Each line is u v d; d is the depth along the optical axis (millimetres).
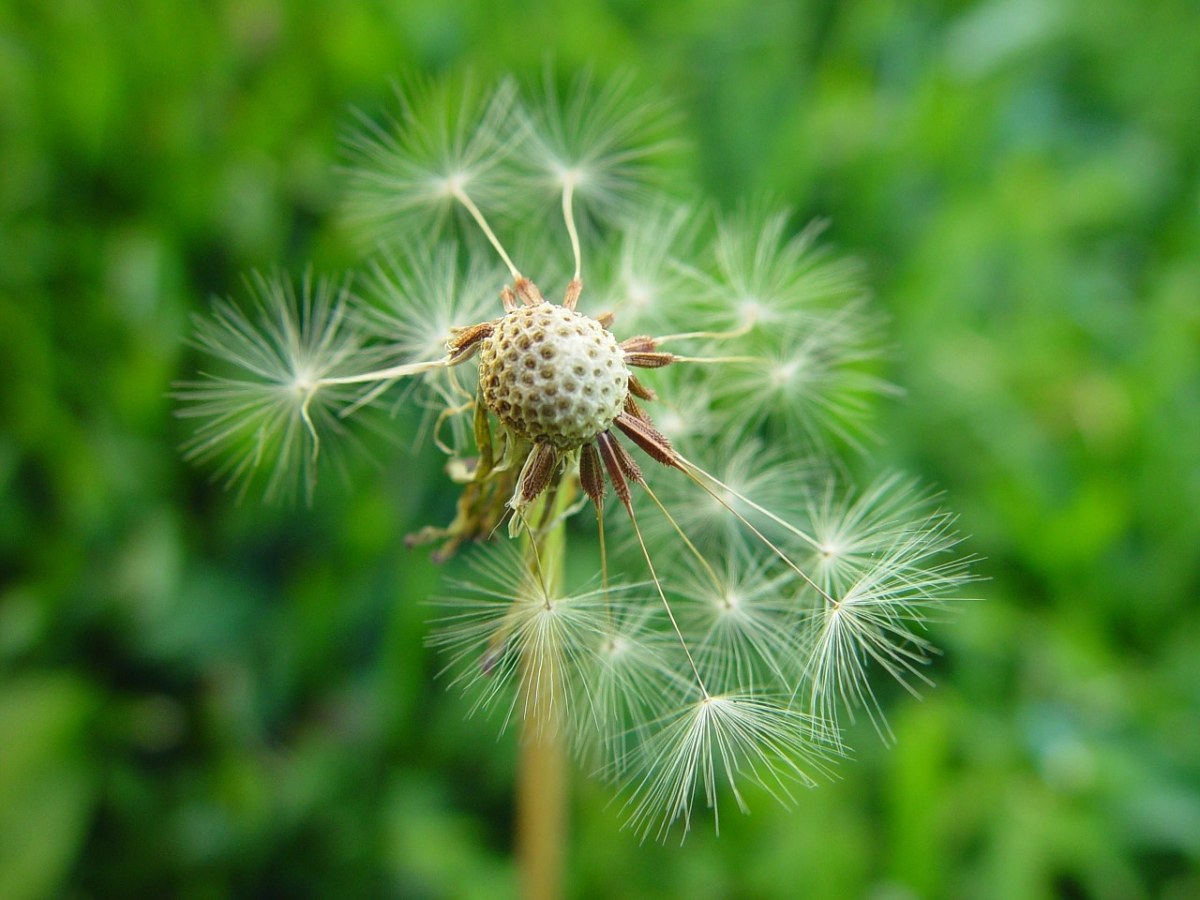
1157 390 141
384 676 122
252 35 143
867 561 88
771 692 94
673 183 128
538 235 102
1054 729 127
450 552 87
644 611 88
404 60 140
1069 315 149
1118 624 135
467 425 91
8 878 115
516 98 133
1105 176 158
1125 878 120
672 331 98
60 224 134
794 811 118
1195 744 126
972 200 149
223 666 125
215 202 133
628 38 149
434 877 117
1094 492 130
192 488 130
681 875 117
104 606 123
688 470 80
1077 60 171
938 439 136
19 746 119
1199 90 168
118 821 121
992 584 134
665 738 87
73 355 130
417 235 100
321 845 120
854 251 146
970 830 123
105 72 133
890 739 123
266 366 91
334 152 136
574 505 83
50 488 130
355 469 126
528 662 83
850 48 162
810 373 98
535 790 99
